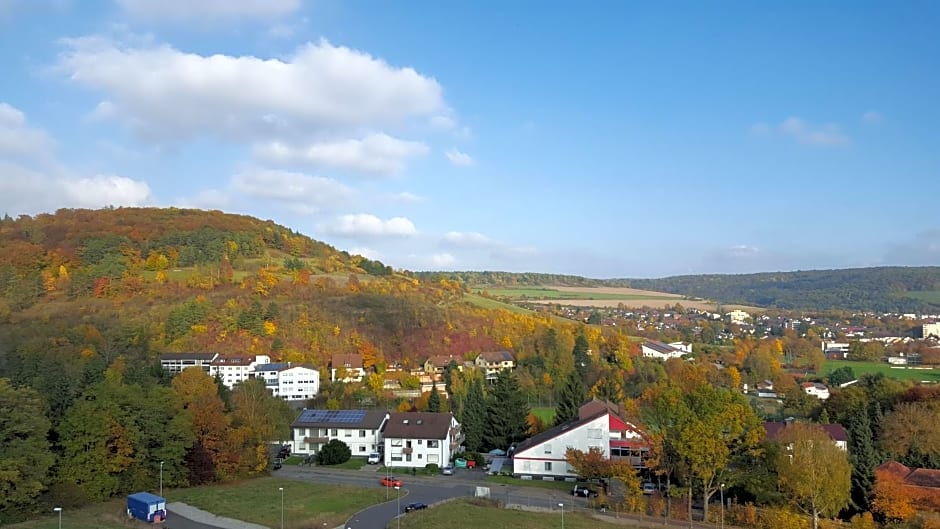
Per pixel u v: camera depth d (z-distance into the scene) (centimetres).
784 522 6294
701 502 7394
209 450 8300
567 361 17838
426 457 9712
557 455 8956
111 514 6519
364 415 10906
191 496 7369
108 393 7556
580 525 6216
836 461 6488
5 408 6322
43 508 6406
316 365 16588
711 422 6450
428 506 6994
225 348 16775
